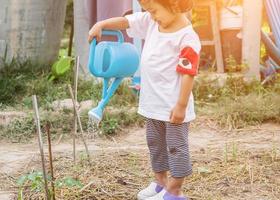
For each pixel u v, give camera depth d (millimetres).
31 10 5348
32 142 3900
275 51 5270
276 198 2881
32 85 4828
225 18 5473
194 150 3652
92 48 2785
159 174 2768
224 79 4945
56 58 5695
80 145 3814
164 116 2600
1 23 5238
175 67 2576
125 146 3781
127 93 4707
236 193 2939
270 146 3736
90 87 4930
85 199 2816
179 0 2504
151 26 2686
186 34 2553
